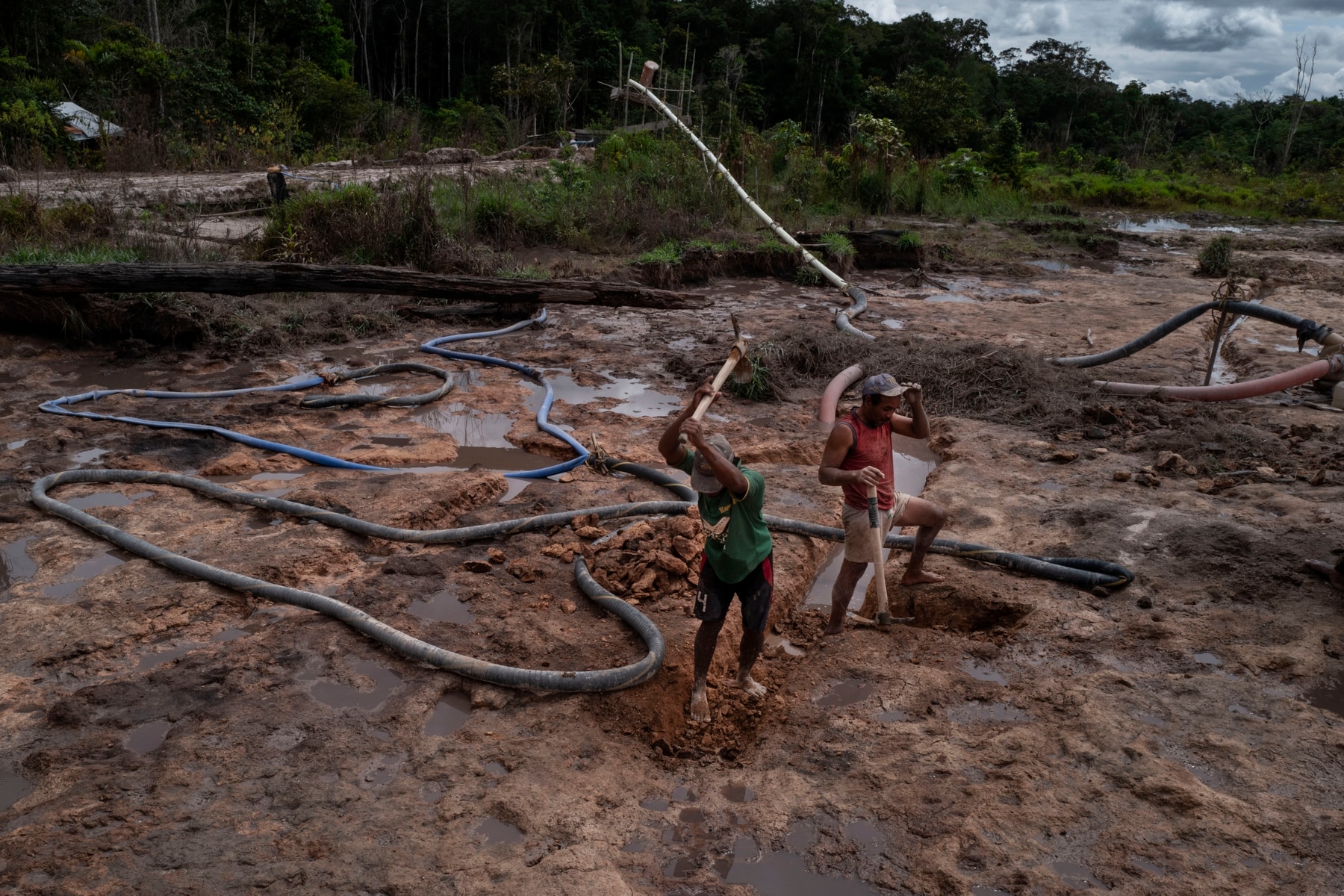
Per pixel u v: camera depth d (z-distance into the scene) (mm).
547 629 5156
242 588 5410
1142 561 6059
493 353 11539
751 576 4484
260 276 11219
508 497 7199
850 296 15688
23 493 6785
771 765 4234
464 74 64812
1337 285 18625
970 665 5051
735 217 21078
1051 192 38156
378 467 7688
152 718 4297
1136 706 4543
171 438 8078
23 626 4992
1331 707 4555
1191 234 27859
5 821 3621
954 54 88688
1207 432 8539
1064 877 3480
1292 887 3387
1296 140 67938
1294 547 6121
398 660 4816
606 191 20156
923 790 3980
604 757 4188
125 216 15852
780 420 9164
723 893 3416
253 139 29984
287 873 3377
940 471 7883
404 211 15172
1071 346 12391
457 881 3381
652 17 72938
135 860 3418
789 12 69812
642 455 7930
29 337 10984
